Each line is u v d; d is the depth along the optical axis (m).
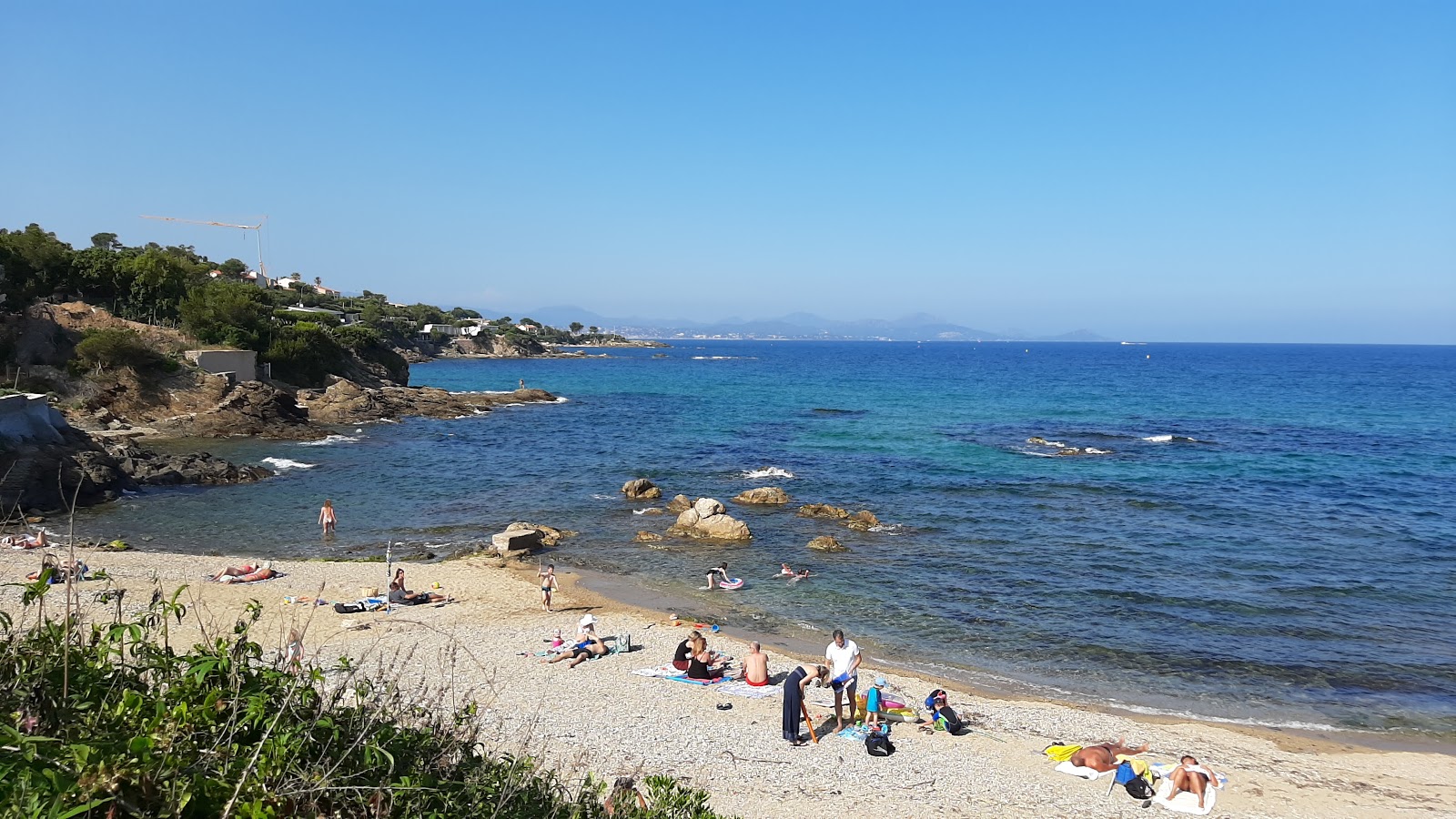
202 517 38.88
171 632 19.95
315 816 4.85
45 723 4.88
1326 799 15.73
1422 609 27.30
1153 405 102.44
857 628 25.52
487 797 6.34
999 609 27.23
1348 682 21.83
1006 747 17.42
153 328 77.25
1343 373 182.00
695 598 28.30
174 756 4.60
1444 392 123.81
